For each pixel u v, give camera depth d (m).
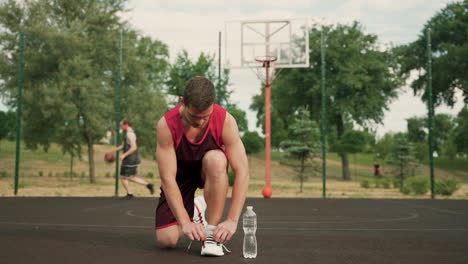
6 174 19.61
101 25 18.67
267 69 11.40
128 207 6.94
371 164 37.09
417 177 11.55
